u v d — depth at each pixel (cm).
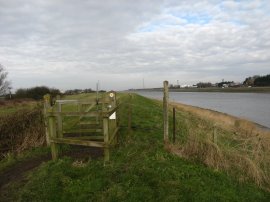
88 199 343
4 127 564
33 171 426
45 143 572
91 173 403
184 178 398
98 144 437
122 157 461
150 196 348
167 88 519
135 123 759
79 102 550
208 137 506
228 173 437
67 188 364
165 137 523
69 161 452
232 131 791
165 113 520
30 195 353
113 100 550
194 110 1825
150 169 411
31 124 604
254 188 405
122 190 357
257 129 1056
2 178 422
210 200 350
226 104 3275
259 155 483
